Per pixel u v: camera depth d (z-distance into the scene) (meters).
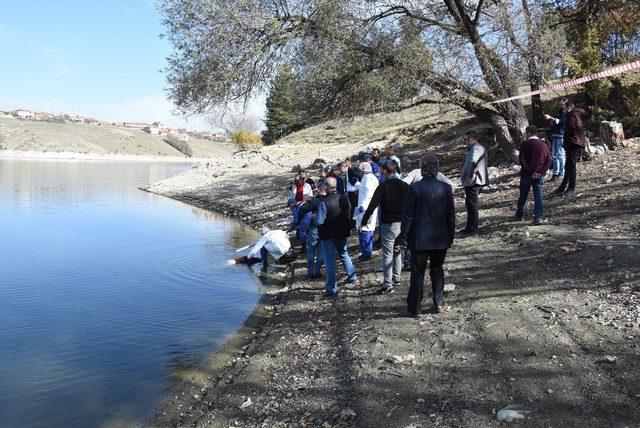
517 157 14.55
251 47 13.91
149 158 145.88
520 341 5.30
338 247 8.34
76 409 5.27
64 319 8.23
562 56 14.15
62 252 14.07
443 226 6.20
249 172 31.11
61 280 10.88
